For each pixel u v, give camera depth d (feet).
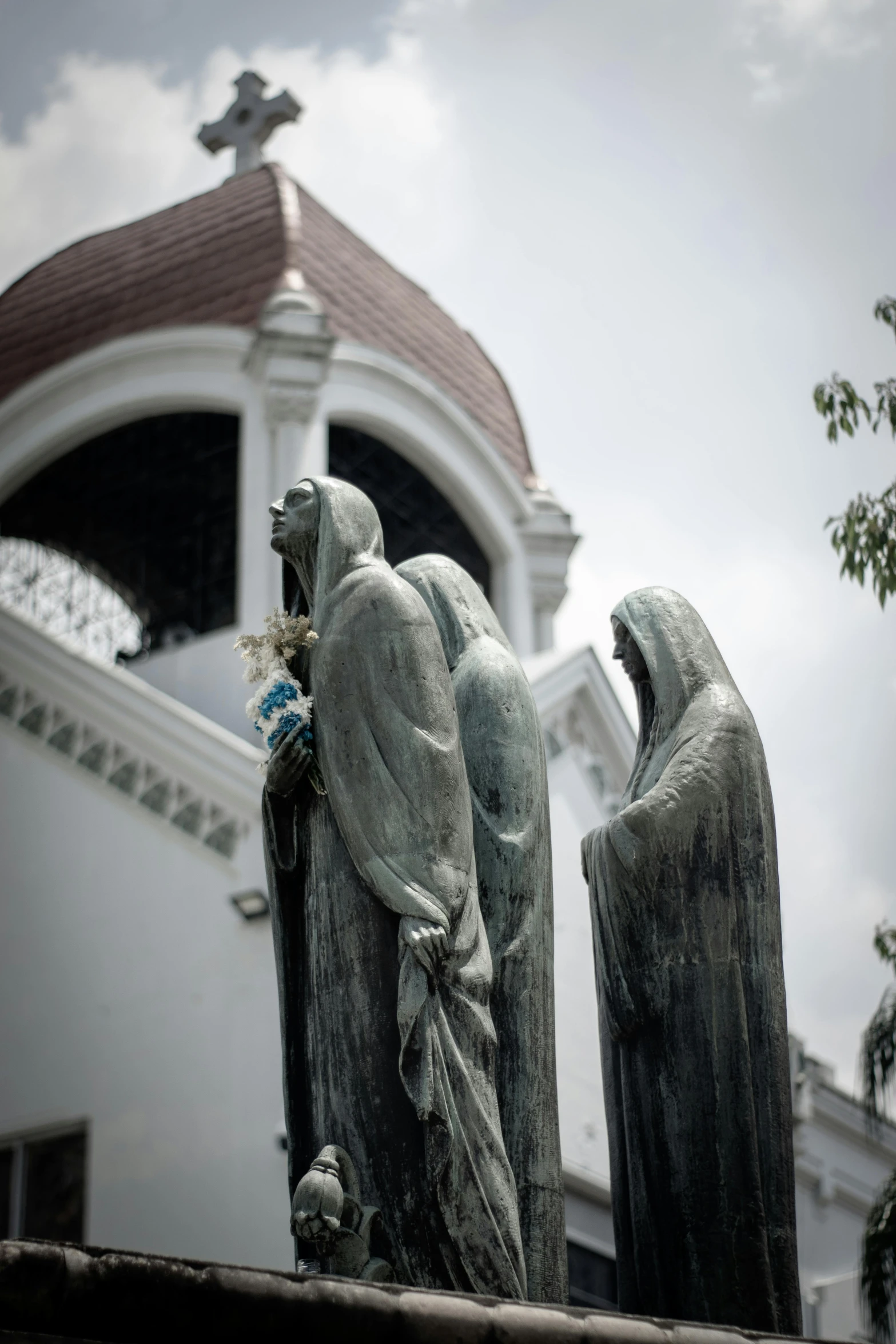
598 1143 72.90
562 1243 24.52
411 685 24.43
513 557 95.81
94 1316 17.67
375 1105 23.29
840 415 40.93
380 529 25.94
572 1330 20.08
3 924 77.25
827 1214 80.38
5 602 82.02
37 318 97.14
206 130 99.91
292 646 25.08
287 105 98.43
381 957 23.75
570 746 81.35
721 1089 24.73
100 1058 73.67
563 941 76.33
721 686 26.40
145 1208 70.59
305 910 24.54
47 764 79.10
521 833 25.71
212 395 89.81
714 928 25.17
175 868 75.05
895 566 39.37
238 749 74.69
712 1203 24.41
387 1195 23.04
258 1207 69.00
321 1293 18.83
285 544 25.90
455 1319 19.45
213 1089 71.36
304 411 88.28
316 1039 23.86
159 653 87.86
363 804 24.07
